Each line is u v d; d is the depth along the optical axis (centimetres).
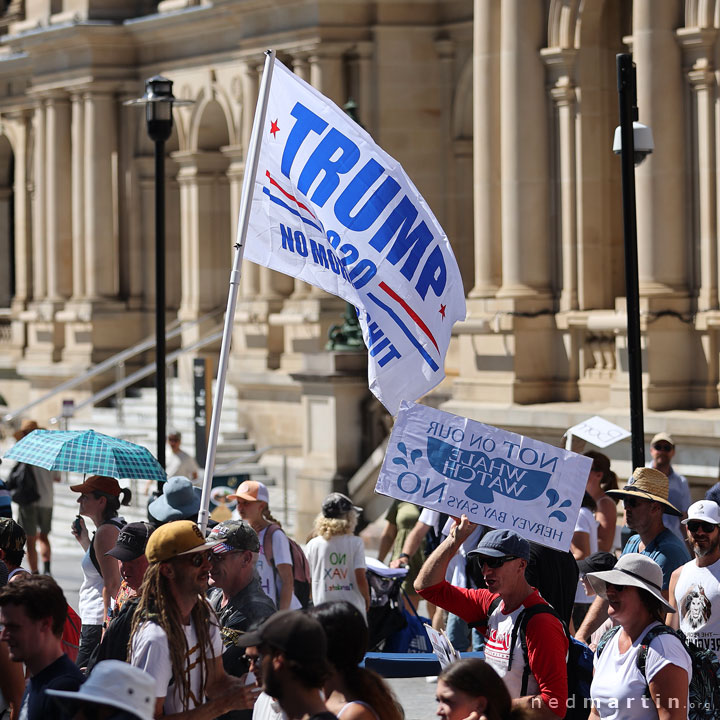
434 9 4431
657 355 3312
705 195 3284
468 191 4416
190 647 1198
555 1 3594
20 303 6075
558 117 3619
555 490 1327
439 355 1598
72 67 5456
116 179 5462
